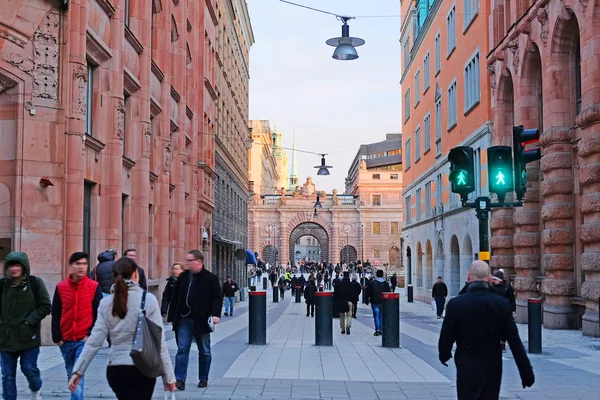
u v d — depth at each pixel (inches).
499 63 1082.7
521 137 443.5
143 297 259.8
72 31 649.6
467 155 455.8
